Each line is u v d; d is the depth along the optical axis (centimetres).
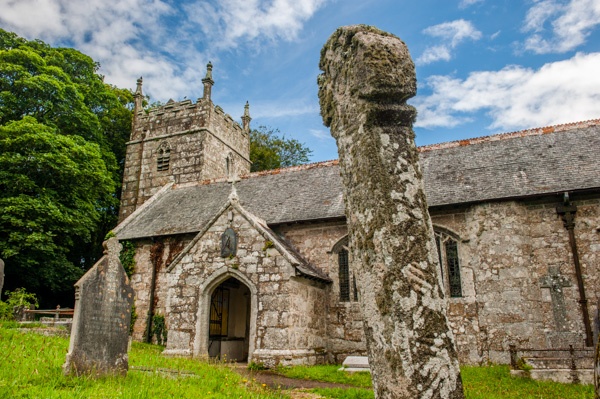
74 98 2797
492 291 1427
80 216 2502
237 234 1512
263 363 1326
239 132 3225
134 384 752
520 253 1426
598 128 1684
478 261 1473
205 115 2831
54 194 2431
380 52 464
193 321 1478
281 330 1360
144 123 2972
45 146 2411
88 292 838
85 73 3194
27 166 2366
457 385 390
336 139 511
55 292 2681
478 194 1531
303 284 1485
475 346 1413
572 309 1360
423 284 409
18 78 2666
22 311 1803
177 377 852
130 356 1171
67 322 1623
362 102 464
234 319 1806
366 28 496
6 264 2347
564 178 1476
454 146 1870
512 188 1509
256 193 2072
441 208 1567
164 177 2792
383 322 406
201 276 1512
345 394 875
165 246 1953
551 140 1709
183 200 2259
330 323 1612
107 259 893
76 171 2420
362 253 438
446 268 1534
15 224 2202
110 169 3136
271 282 1420
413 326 396
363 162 452
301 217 1738
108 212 3173
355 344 1564
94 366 814
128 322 902
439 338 397
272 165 4188
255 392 808
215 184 2333
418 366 386
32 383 691
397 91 457
